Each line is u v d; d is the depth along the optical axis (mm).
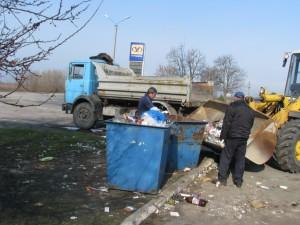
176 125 9055
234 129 8359
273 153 10094
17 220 5559
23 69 3086
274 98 11297
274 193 8148
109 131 7211
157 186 7105
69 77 16984
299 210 7121
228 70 56000
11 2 3135
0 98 3244
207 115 11578
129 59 23203
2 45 3012
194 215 6449
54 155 9938
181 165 9281
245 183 8766
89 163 9281
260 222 6387
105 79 16031
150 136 7043
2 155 9594
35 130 13789
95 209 6238
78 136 13055
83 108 16375
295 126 10117
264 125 9750
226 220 6348
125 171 7180
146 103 9227
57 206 6270
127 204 6551
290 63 11945
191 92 14508
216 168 10000
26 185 7305
